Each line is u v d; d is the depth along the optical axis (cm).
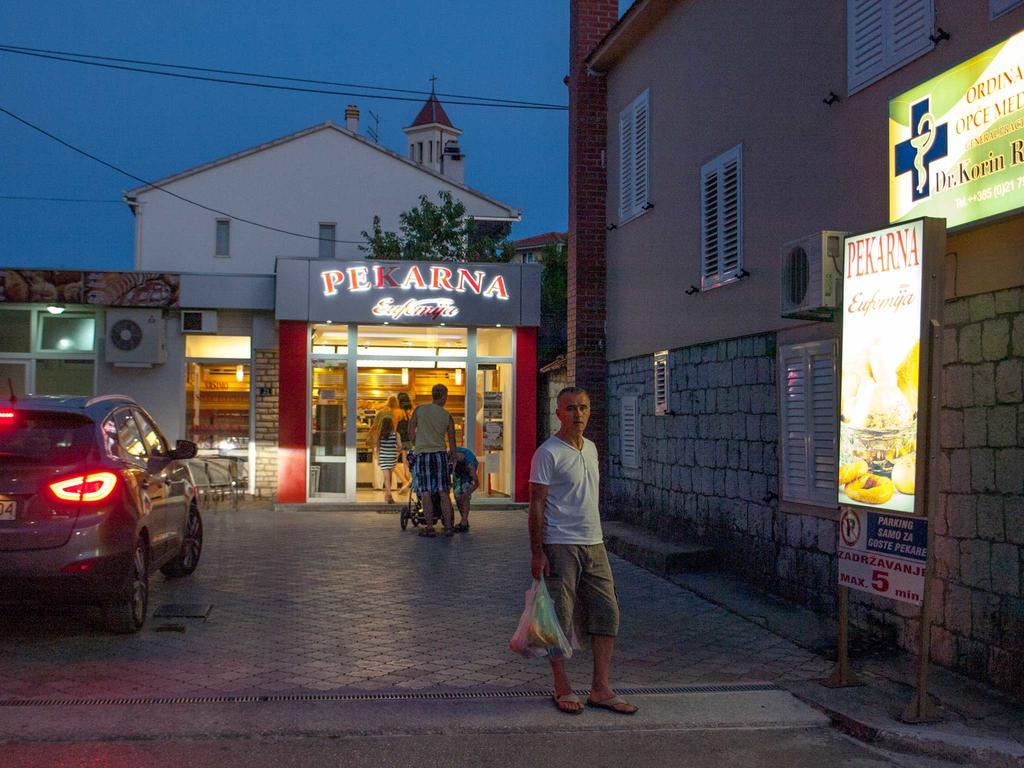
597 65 1370
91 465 692
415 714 560
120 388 1659
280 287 1585
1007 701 582
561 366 1600
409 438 1315
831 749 524
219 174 3111
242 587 929
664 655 709
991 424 605
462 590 929
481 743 521
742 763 500
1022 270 581
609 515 1364
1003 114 579
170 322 1670
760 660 695
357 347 1633
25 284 1605
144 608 764
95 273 1620
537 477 564
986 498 609
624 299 1316
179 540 902
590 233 1395
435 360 1656
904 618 697
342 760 491
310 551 1147
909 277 578
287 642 729
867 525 601
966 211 611
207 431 1677
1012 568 586
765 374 927
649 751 514
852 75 773
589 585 573
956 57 645
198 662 671
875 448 596
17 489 669
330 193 3153
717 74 1032
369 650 711
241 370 1691
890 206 695
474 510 1596
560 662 571
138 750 500
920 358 563
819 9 828
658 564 1018
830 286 674
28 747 501
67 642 717
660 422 1188
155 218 3066
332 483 1606
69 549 665
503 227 3203
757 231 941
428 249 2570
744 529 968
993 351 604
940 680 623
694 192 1091
